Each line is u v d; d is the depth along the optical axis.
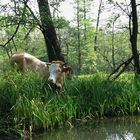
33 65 12.77
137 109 11.84
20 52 13.43
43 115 9.72
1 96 9.99
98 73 13.83
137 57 15.46
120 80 13.69
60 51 16.72
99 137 8.95
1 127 9.15
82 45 39.84
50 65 11.91
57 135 9.30
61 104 10.49
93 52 39.09
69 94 11.40
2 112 9.77
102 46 46.19
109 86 12.01
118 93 11.90
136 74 14.19
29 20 15.09
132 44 15.52
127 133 9.19
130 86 12.36
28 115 9.56
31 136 9.22
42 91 10.87
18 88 10.25
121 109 11.53
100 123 10.54
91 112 11.27
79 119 10.80
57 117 10.09
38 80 11.16
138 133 9.13
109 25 17.97
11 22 15.02
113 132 9.40
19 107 9.57
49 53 16.53
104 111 11.43
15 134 9.16
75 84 11.82
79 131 9.68
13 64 13.18
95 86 11.74
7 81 10.50
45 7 15.57
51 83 11.48
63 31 37.53
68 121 10.38
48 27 16.25
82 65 38.78
